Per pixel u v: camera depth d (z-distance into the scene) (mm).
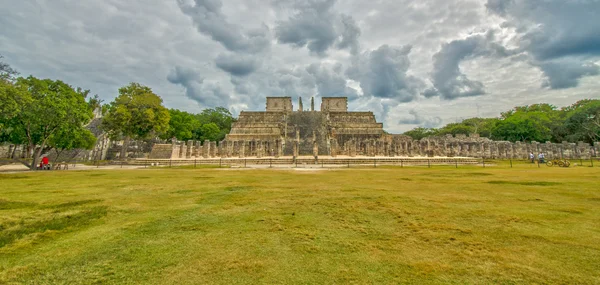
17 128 25625
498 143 52875
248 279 4098
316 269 4422
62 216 7625
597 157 46906
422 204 8820
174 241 5695
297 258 4844
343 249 5234
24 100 22391
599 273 4148
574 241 5469
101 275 4262
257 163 33156
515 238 5691
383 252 5082
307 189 11984
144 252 5133
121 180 15773
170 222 7035
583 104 77375
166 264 4629
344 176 17703
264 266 4535
